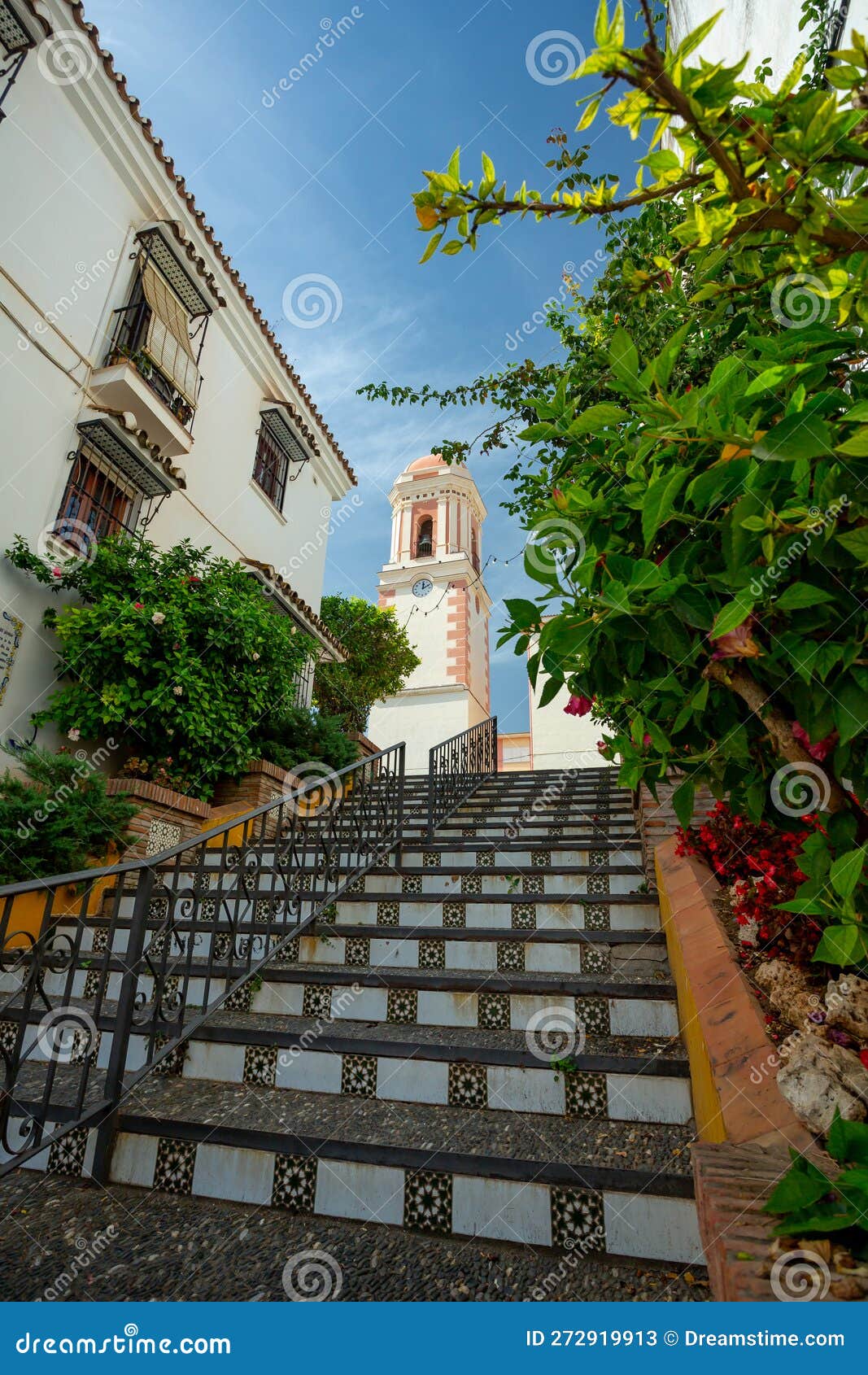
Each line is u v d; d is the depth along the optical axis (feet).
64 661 22.07
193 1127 8.55
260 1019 11.53
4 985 14.23
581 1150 7.86
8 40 21.83
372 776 20.43
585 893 14.87
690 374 11.11
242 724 25.39
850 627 4.55
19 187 22.44
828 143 3.86
